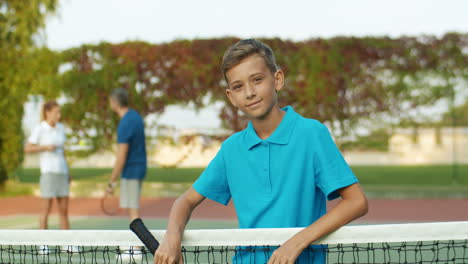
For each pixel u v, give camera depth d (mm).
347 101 10797
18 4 11125
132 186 4969
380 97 10805
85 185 11617
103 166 11320
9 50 11289
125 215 8320
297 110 10844
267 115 1588
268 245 1562
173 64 11039
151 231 1723
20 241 1971
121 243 1853
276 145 1579
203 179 1738
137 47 11109
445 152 11586
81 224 7305
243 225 1649
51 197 5379
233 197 1675
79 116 11266
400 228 1588
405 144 11438
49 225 7215
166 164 11250
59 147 5453
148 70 11125
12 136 11516
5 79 11289
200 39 10992
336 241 1563
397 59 10750
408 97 10820
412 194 10820
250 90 1523
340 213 1473
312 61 10758
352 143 10922
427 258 3975
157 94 11141
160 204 9812
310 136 1562
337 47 10766
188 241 1679
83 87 11242
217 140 11039
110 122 11219
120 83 11180
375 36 10766
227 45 10906
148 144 11227
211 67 10969
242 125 10914
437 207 9023
